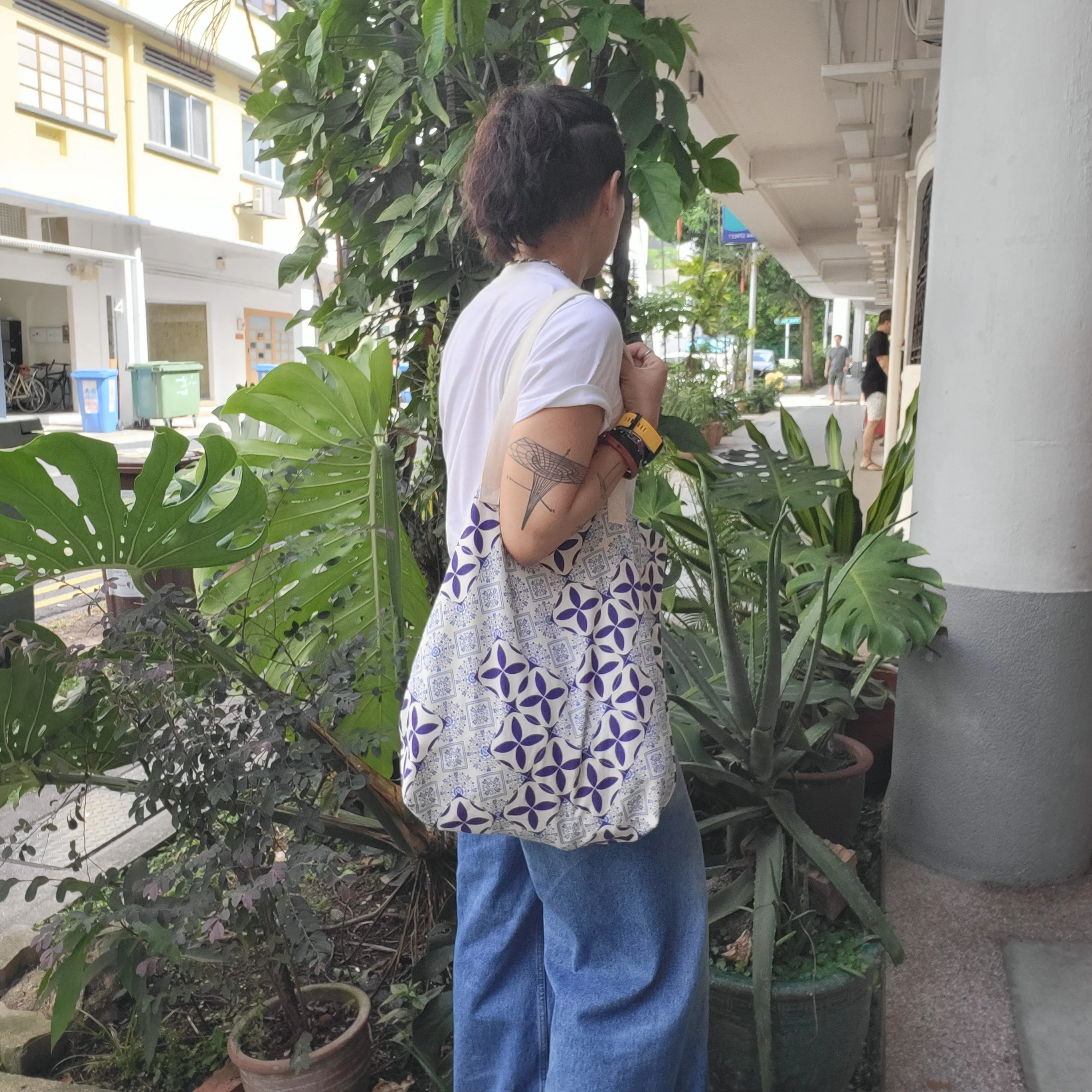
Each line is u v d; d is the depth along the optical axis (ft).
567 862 4.97
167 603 6.33
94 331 65.98
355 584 8.22
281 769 5.92
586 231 5.05
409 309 9.52
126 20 61.00
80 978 6.31
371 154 9.61
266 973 6.59
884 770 11.01
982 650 8.52
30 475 5.44
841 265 67.21
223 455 5.95
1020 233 7.95
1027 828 8.57
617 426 4.65
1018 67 7.73
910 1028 7.14
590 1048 4.91
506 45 8.09
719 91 24.81
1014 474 8.23
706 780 7.31
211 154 70.18
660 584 4.97
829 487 10.60
